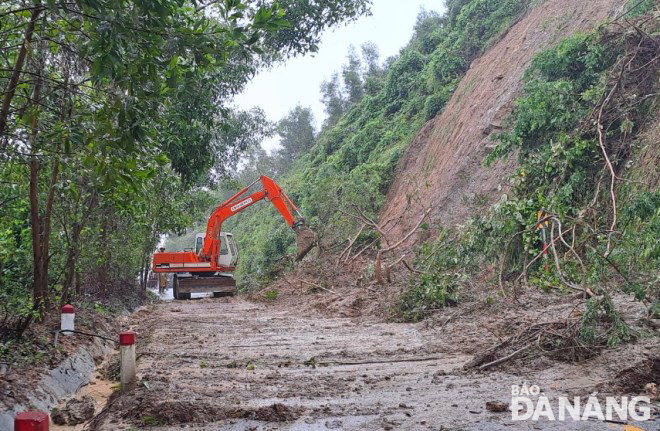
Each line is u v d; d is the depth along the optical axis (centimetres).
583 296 927
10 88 586
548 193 1364
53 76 665
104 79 561
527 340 757
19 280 1030
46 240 958
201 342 1039
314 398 612
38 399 602
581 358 691
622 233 981
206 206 2616
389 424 502
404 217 2402
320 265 2148
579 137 1348
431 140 2820
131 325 1328
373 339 1020
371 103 4056
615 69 1376
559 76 1531
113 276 1716
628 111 1338
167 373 756
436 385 645
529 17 2614
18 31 615
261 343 1020
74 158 623
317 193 2638
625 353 669
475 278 1403
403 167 2948
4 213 953
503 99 2212
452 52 3278
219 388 664
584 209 1184
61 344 812
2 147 629
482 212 1564
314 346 972
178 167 1361
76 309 1157
